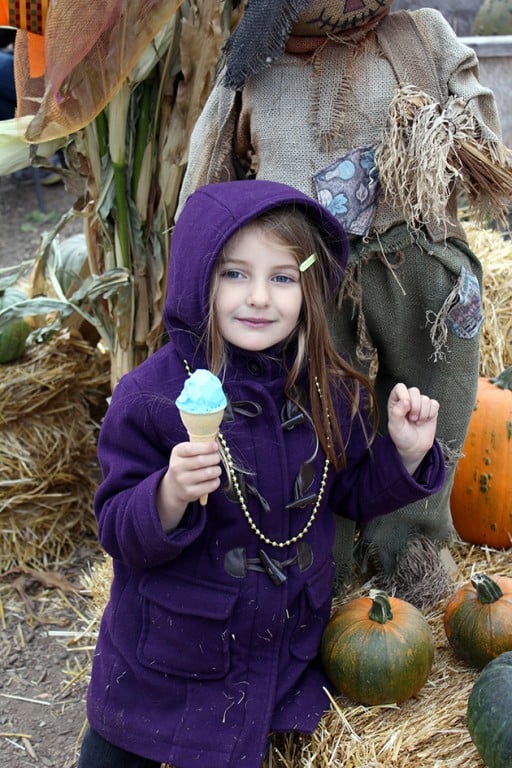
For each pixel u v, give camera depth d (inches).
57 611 133.4
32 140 106.1
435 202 83.6
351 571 106.0
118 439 78.8
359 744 82.5
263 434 79.7
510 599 90.8
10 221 307.4
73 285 151.9
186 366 80.0
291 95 88.3
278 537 81.0
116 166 120.0
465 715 85.6
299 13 82.0
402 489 83.7
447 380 98.0
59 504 144.3
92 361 153.0
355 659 84.8
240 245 76.2
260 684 81.4
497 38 189.6
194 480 69.7
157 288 127.6
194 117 116.3
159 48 112.6
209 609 79.6
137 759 85.2
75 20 96.9
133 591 82.3
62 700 116.3
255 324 76.8
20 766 105.3
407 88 86.0
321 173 88.0
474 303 93.8
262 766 87.8
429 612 103.2
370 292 93.7
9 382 135.2
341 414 85.7
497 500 116.3
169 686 81.3
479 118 87.4
